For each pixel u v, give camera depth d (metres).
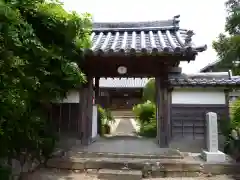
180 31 7.06
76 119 6.12
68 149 5.68
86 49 4.92
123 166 4.71
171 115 5.91
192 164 4.69
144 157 5.09
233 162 4.81
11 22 2.29
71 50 4.36
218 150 5.36
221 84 5.52
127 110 24.03
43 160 5.00
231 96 7.37
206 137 5.32
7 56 2.34
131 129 12.70
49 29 3.75
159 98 5.96
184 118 5.87
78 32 4.12
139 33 7.26
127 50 4.93
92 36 6.91
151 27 7.26
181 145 5.79
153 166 4.66
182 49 4.75
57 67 3.86
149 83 12.91
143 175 4.62
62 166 4.83
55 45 3.88
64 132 6.12
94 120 7.32
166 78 5.88
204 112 5.84
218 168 4.65
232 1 11.86
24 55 2.88
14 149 3.91
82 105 6.12
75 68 3.99
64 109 6.19
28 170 4.60
